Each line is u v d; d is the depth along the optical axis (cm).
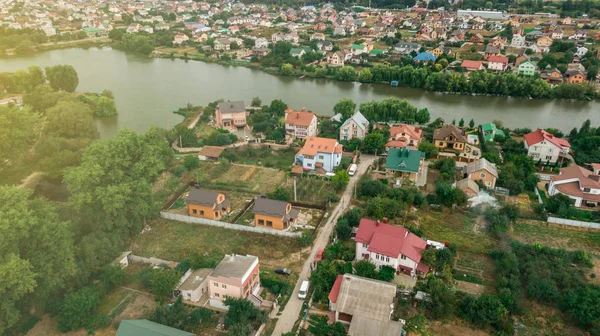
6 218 5912
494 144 11650
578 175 8812
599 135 11706
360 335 5406
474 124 13850
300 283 6731
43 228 6228
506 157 10581
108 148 7925
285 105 14512
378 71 18875
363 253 7012
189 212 8688
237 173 10506
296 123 12331
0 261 5712
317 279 6469
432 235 7769
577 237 7719
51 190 10281
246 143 12119
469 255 7262
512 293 6172
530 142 10850
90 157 7806
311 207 8856
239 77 19938
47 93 14638
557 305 6112
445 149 11500
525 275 6538
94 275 6938
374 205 8162
